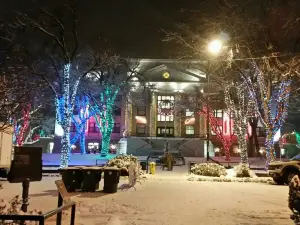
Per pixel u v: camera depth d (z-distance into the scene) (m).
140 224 8.46
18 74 35.03
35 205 11.02
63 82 27.31
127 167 18.91
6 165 17.38
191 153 54.25
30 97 39.94
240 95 30.39
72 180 15.13
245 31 25.69
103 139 44.31
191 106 59.09
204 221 8.98
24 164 8.48
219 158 47.31
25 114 43.19
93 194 14.29
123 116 62.66
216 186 18.03
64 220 8.57
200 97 49.22
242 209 10.86
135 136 58.47
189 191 15.52
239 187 17.67
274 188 17.41
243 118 29.73
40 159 8.77
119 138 62.81
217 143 60.09
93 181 15.11
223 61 27.23
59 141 60.50
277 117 27.55
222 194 14.59
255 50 25.75
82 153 52.34
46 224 8.23
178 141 55.62
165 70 61.41
